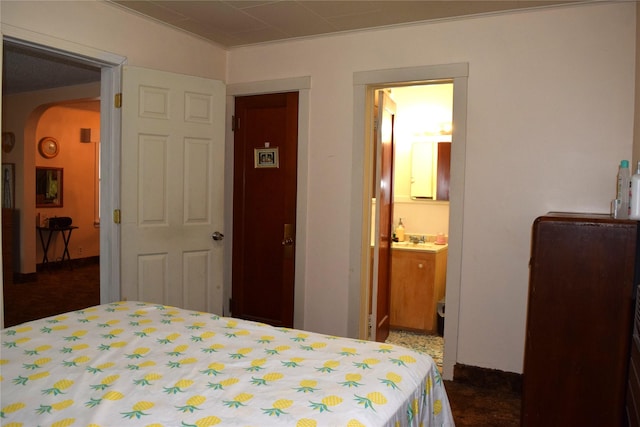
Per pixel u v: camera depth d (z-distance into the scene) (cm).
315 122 354
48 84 553
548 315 218
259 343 170
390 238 408
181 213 336
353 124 340
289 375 141
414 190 466
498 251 300
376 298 360
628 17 266
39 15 261
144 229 318
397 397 132
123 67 303
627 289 206
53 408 119
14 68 469
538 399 222
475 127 303
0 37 242
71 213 731
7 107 621
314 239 358
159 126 320
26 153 610
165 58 336
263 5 293
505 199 297
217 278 358
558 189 285
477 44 301
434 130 458
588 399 214
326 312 356
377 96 358
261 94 378
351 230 344
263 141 382
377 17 307
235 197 395
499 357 302
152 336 174
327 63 349
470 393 297
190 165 339
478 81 302
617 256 207
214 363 149
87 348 161
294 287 369
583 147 278
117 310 210
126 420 113
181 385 133
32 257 623
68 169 723
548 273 218
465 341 311
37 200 685
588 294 212
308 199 359
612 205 248
